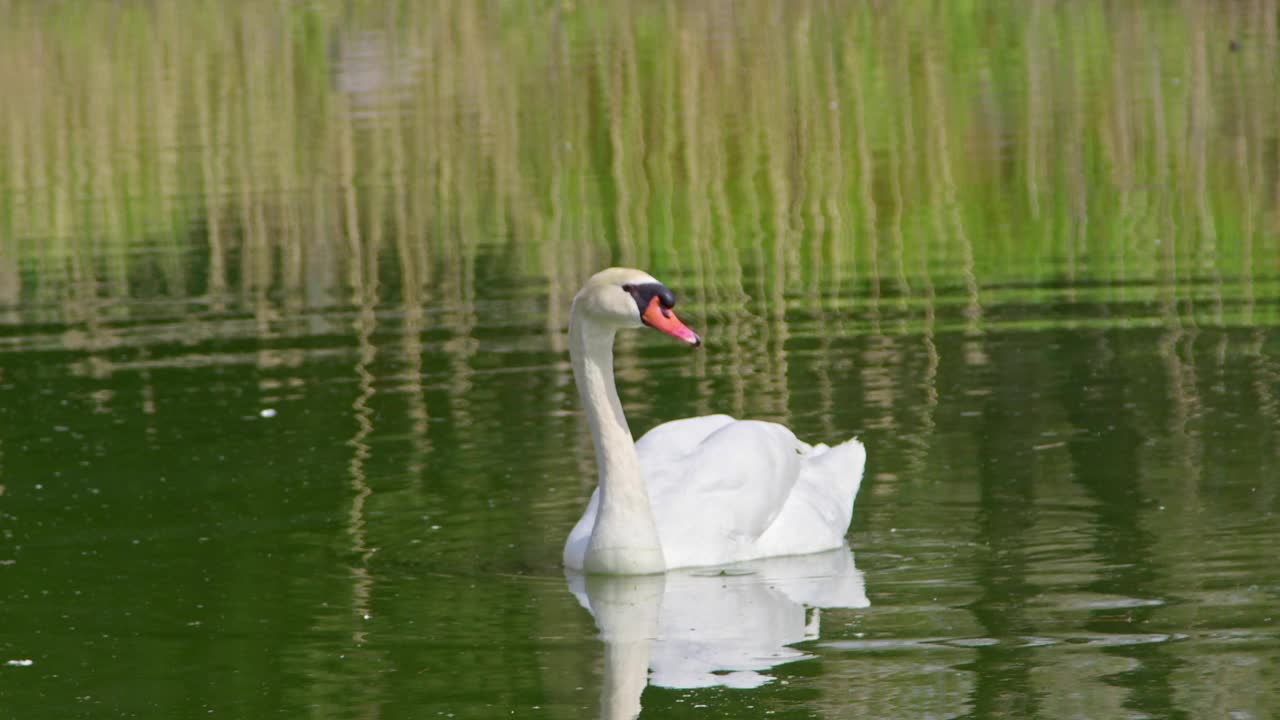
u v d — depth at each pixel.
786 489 11.46
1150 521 11.17
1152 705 8.27
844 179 24.56
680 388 14.91
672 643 9.42
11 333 17.78
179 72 35.22
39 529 11.68
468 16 40.66
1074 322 16.80
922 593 10.12
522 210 23.22
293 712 8.51
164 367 16.11
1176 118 27.77
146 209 24.22
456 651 9.33
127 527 11.67
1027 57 34.06
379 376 15.54
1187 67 32.09
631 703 8.55
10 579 10.66
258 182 25.72
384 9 41.75
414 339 16.89
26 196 25.45
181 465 13.10
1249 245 19.86
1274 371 14.71
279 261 20.89
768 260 20.09
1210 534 10.86
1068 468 12.40
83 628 9.77
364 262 20.61
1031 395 14.34
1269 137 25.94
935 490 12.11
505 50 36.62
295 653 9.34
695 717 8.34
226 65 35.78
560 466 12.91
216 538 11.42
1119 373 14.89
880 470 12.58
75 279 20.34
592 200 23.72
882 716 8.27
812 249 20.59
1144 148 25.78
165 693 8.80
